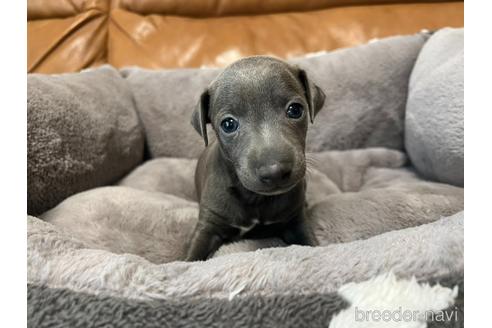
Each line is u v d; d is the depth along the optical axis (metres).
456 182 0.33
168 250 0.28
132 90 0.44
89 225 0.27
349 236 0.27
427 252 0.19
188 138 0.43
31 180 0.28
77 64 0.52
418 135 0.36
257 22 0.51
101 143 0.36
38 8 0.54
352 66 0.42
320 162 0.40
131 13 0.52
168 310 0.18
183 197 0.38
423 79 0.36
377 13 0.50
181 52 0.49
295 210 0.28
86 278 0.19
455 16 0.49
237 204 0.28
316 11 0.52
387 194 0.29
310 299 0.18
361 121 0.42
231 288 0.18
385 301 0.18
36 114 0.29
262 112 0.24
